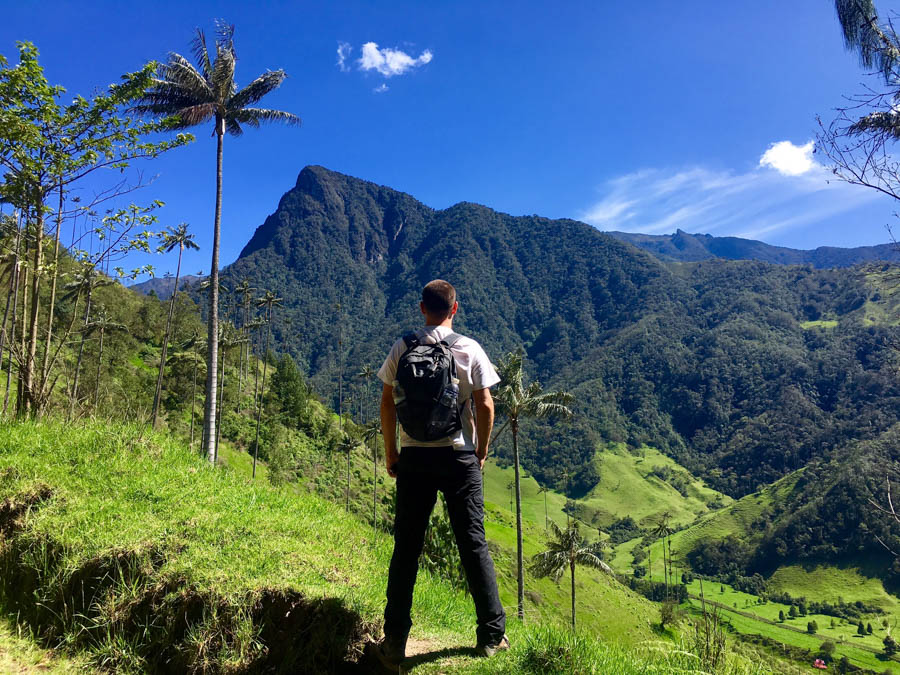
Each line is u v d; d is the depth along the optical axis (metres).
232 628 3.10
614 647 3.21
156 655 3.19
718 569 162.50
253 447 69.44
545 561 33.84
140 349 76.62
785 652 85.12
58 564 3.74
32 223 7.45
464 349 3.04
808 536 156.38
